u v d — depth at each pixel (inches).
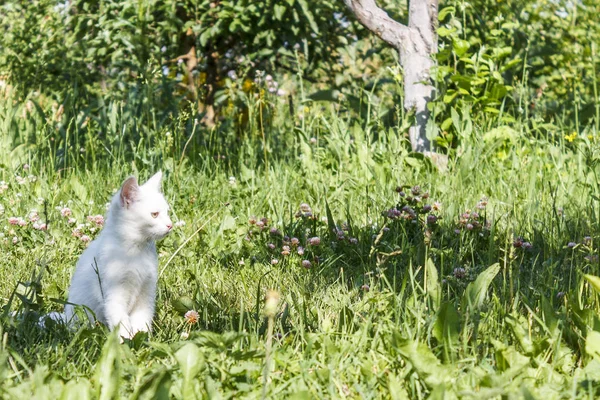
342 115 424.5
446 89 362.6
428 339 137.8
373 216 267.0
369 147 342.0
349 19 465.1
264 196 290.8
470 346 143.3
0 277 212.2
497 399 115.8
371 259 216.2
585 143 341.1
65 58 481.4
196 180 323.3
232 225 256.7
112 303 175.8
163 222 180.9
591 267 179.2
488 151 324.5
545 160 335.3
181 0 443.2
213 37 445.1
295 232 251.3
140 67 415.2
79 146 358.9
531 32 444.8
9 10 510.6
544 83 446.3
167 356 134.6
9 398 111.3
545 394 119.0
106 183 315.9
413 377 121.7
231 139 400.2
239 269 220.2
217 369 125.6
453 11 350.9
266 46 445.4
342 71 472.1
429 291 153.3
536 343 135.1
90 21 450.3
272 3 422.9
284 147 390.0
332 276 211.2
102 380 115.6
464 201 281.4
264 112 419.2
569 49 464.8
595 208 264.4
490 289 186.4
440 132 353.1
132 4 430.6
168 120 384.5
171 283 212.4
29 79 478.3
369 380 123.5
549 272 182.4
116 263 176.4
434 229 236.8
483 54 351.9
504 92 348.2
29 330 157.2
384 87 476.1
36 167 338.0
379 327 140.3
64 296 193.9
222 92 435.2
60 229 250.8
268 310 101.5
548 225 236.1
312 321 163.0
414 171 328.8
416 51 351.6
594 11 488.1
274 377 125.3
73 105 396.5
